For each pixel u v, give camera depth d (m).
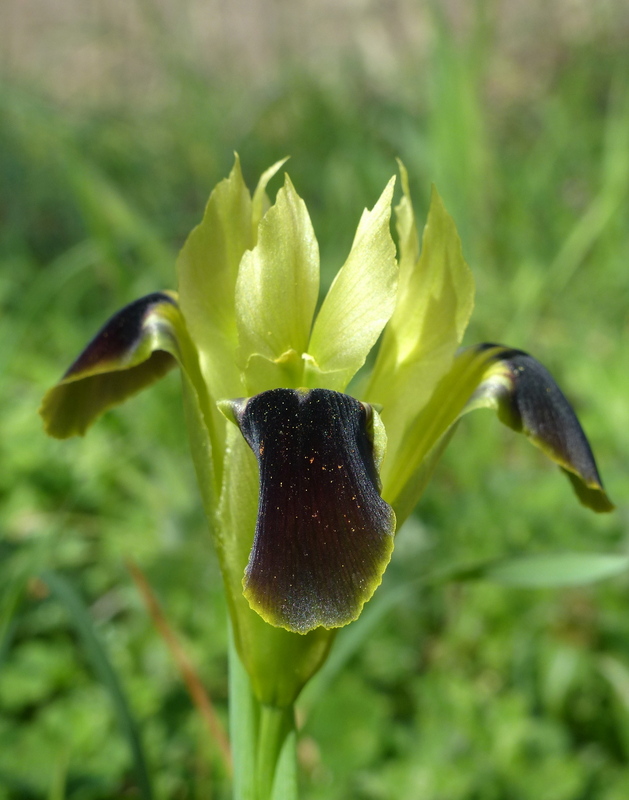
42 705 0.22
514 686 0.22
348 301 0.11
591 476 0.12
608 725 0.22
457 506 0.26
